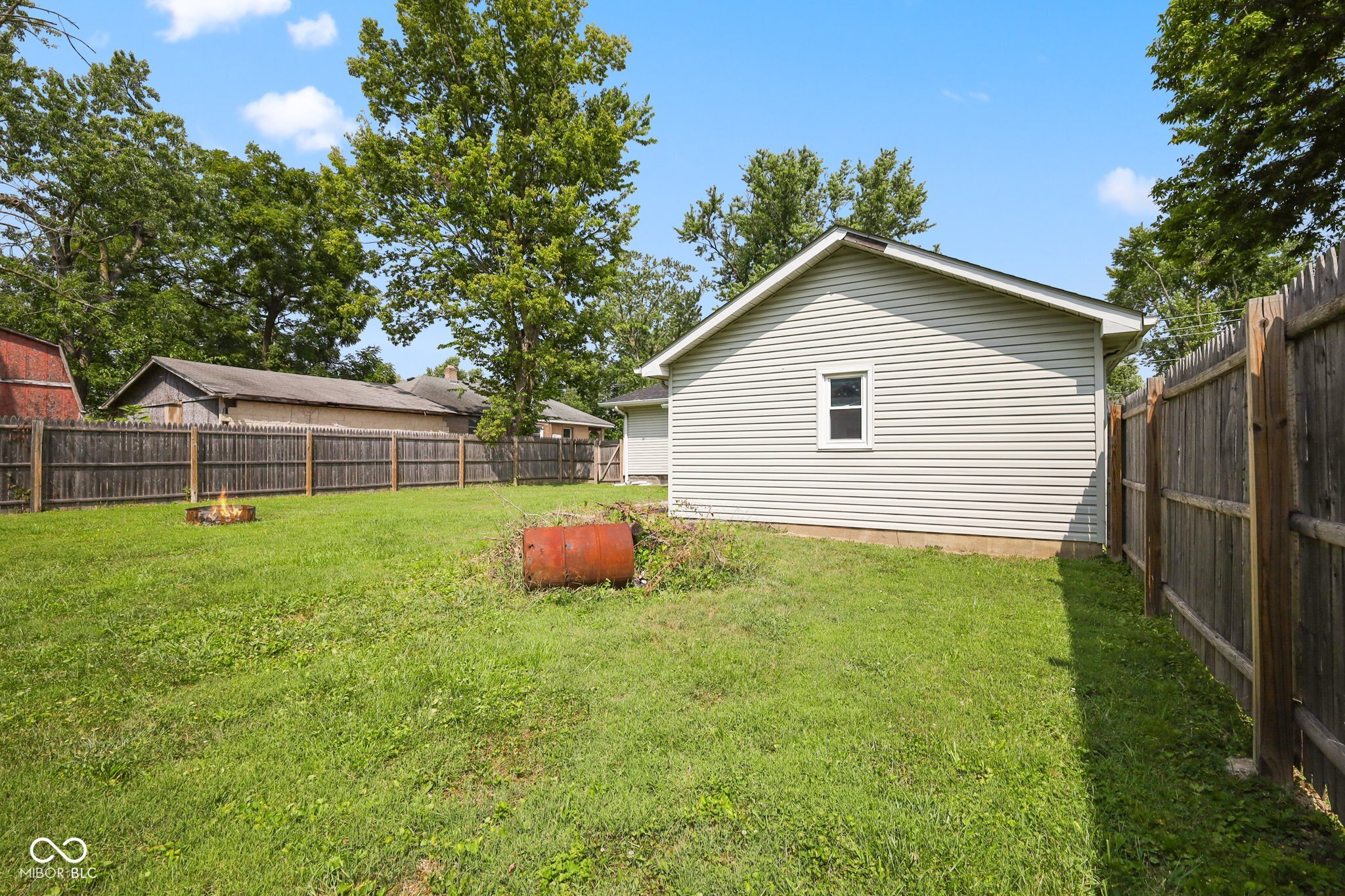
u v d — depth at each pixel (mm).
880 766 2787
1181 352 31703
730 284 35812
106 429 13359
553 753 2949
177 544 8438
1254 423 2746
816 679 3807
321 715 3365
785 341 9961
